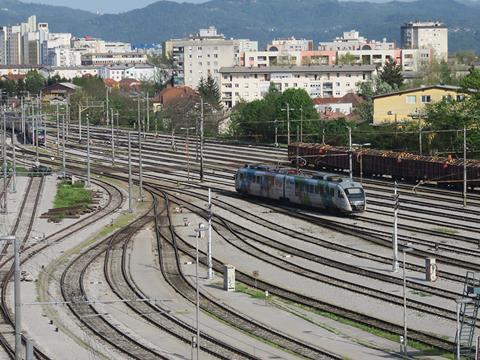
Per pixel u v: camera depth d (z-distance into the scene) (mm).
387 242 151250
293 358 89938
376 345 94812
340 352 92125
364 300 114875
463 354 90188
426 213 179250
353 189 178875
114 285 125250
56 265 137750
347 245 151375
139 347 95250
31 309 111375
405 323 93750
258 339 97938
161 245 155500
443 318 104375
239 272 133125
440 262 134500
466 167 199125
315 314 109250
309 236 159750
